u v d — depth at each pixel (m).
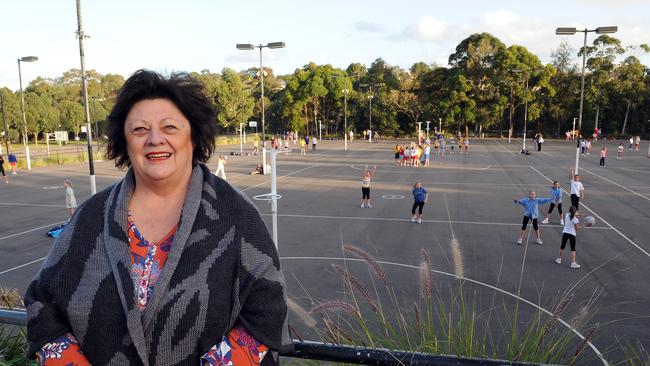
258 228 1.48
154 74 1.54
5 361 3.10
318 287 11.12
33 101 74.75
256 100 97.25
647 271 11.91
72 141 83.88
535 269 12.17
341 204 21.88
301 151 52.16
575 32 25.62
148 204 1.50
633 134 75.94
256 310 1.39
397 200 22.75
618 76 75.38
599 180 29.00
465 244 14.78
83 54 17.50
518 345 2.97
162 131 1.46
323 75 84.06
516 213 19.50
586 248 14.11
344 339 2.98
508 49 76.19
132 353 1.35
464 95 75.50
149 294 1.36
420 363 1.92
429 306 2.99
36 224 18.05
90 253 1.41
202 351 1.37
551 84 76.50
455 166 37.84
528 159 43.06
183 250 1.37
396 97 81.00
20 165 38.69
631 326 8.62
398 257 13.51
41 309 1.38
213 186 1.53
